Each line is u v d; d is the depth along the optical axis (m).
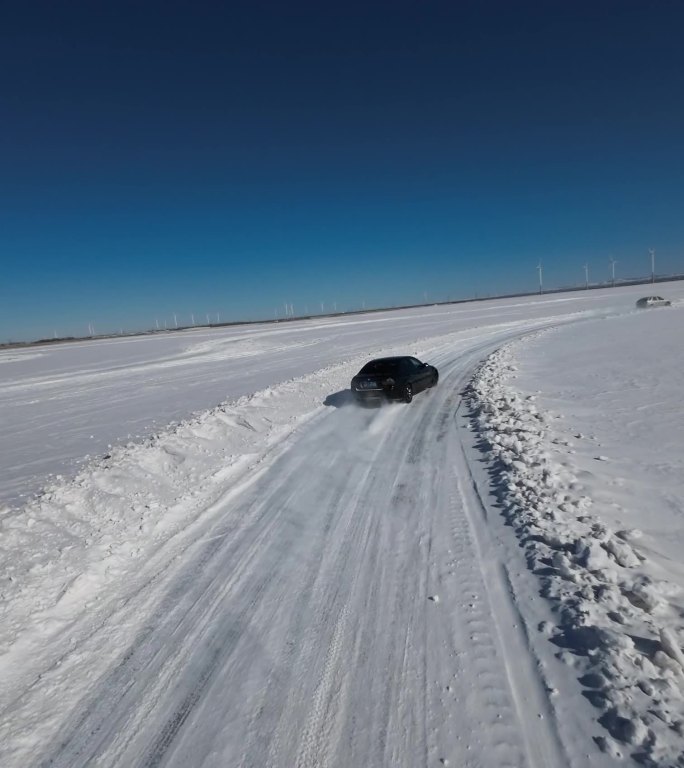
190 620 3.99
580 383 13.20
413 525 5.47
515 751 2.64
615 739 2.66
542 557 4.55
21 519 5.45
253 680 3.28
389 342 31.27
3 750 2.82
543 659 3.29
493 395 12.12
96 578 4.63
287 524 5.72
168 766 2.68
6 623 3.92
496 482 6.54
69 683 3.34
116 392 18.39
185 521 5.92
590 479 6.39
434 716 2.90
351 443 8.96
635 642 3.37
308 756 2.69
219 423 9.80
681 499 5.74
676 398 10.58
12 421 13.98
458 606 3.94
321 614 3.97
